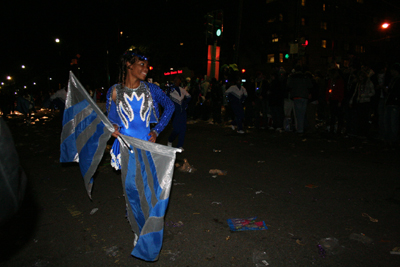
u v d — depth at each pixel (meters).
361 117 8.66
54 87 44.53
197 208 3.79
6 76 41.25
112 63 32.31
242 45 33.59
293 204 3.88
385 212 3.59
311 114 9.66
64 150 2.83
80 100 2.79
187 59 31.34
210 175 5.21
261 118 11.15
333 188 4.44
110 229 3.26
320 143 7.92
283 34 39.16
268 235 3.08
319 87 10.62
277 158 6.34
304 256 2.69
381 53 51.16
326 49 44.41
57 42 33.66
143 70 2.74
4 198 1.35
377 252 2.74
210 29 13.73
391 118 7.14
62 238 3.07
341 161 5.96
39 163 6.12
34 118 18.42
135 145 2.60
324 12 43.22
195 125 12.31
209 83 13.96
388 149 7.00
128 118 2.80
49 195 4.29
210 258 2.69
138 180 2.61
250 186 4.59
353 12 46.50
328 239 2.96
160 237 2.45
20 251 2.83
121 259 2.69
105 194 4.32
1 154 1.33
